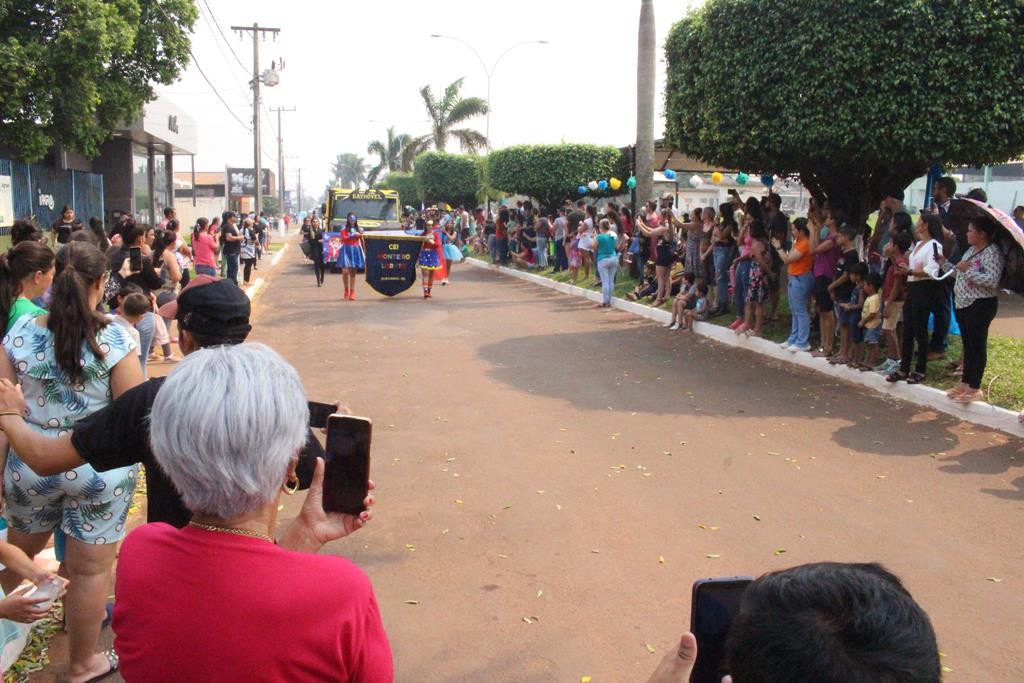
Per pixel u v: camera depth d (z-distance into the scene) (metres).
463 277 25.38
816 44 10.26
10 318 4.41
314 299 19.47
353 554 5.47
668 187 29.42
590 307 17.23
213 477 1.77
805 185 13.27
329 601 1.79
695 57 12.08
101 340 3.74
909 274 8.68
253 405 1.80
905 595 1.36
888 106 9.98
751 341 12.01
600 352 12.26
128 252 8.61
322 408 2.86
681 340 13.00
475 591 4.96
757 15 10.74
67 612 3.85
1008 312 13.68
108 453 2.75
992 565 5.20
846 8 9.98
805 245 10.69
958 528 5.74
